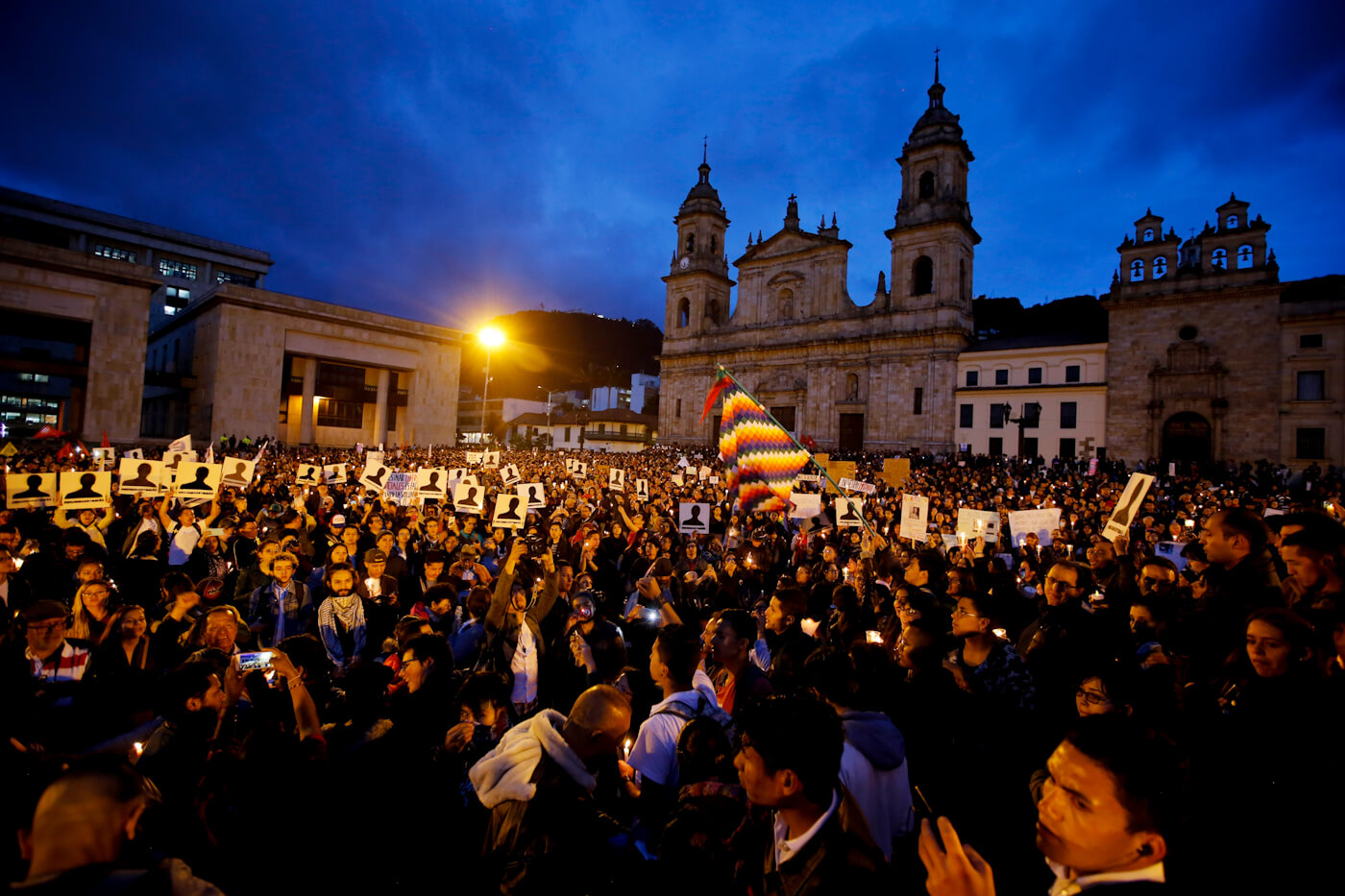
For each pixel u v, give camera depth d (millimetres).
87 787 2242
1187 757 3264
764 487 8328
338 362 63219
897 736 3275
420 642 4797
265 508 15500
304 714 3988
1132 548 12227
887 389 56438
